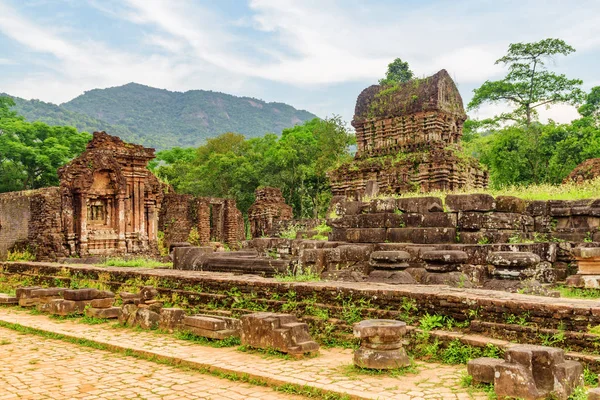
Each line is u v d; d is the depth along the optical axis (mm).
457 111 31109
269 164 57812
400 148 30500
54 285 17844
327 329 9477
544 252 14023
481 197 14789
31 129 55375
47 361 8875
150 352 9016
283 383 7008
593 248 12469
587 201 15812
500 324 7961
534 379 6102
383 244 14758
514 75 47781
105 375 7914
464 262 12172
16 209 28266
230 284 12062
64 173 26656
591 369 6766
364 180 30391
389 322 7750
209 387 7211
